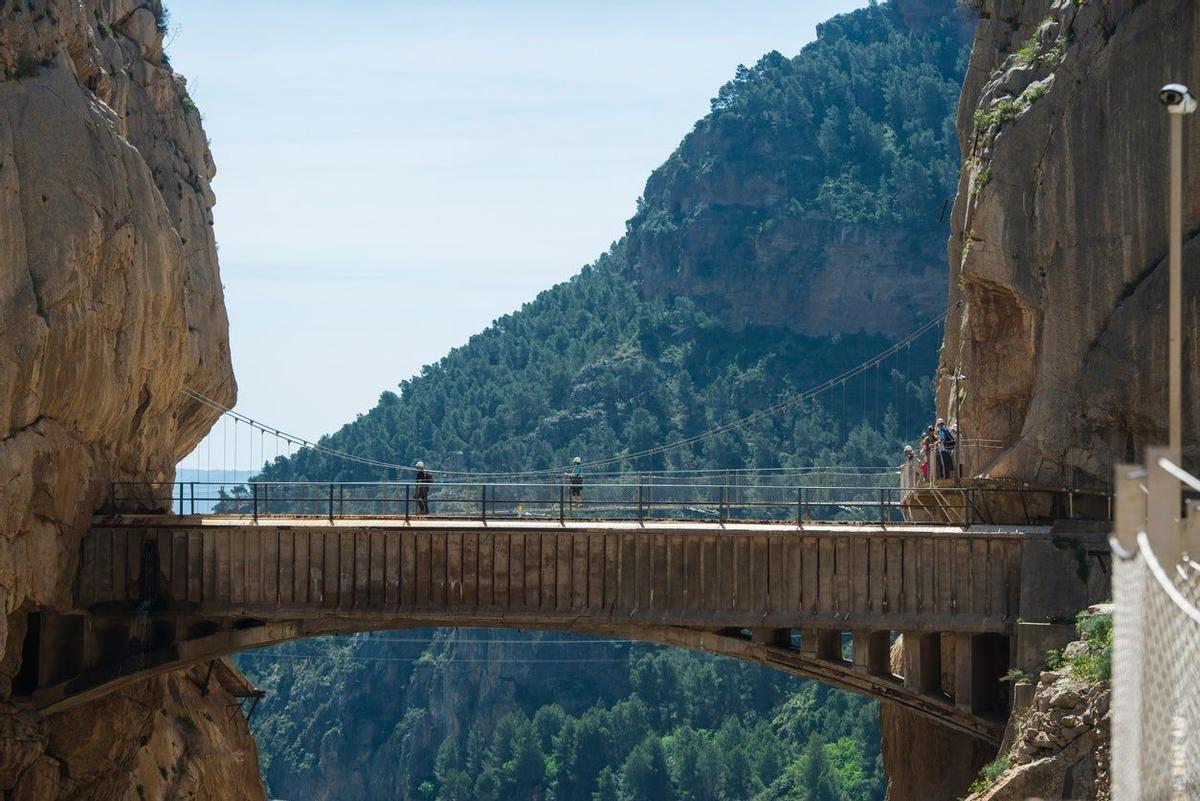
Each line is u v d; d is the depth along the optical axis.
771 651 62.00
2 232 59.41
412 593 62.25
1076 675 52.69
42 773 64.19
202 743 79.12
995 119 68.25
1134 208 63.47
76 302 62.28
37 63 63.91
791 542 61.31
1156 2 63.56
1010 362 68.69
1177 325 24.30
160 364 70.31
